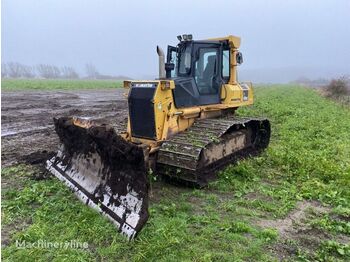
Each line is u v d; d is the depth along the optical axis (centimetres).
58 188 561
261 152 820
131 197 438
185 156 550
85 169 545
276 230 454
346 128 1190
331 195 570
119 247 399
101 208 471
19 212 486
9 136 1000
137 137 616
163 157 571
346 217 506
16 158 754
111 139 469
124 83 653
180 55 707
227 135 696
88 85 4259
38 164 703
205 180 600
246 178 645
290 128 1185
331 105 2027
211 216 487
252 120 743
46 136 1005
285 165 718
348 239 447
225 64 766
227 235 437
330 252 414
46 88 3331
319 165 705
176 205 517
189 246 410
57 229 439
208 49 711
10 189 567
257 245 417
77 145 576
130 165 446
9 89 2977
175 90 620
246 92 849
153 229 438
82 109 1686
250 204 538
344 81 2852
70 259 378
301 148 892
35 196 530
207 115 716
